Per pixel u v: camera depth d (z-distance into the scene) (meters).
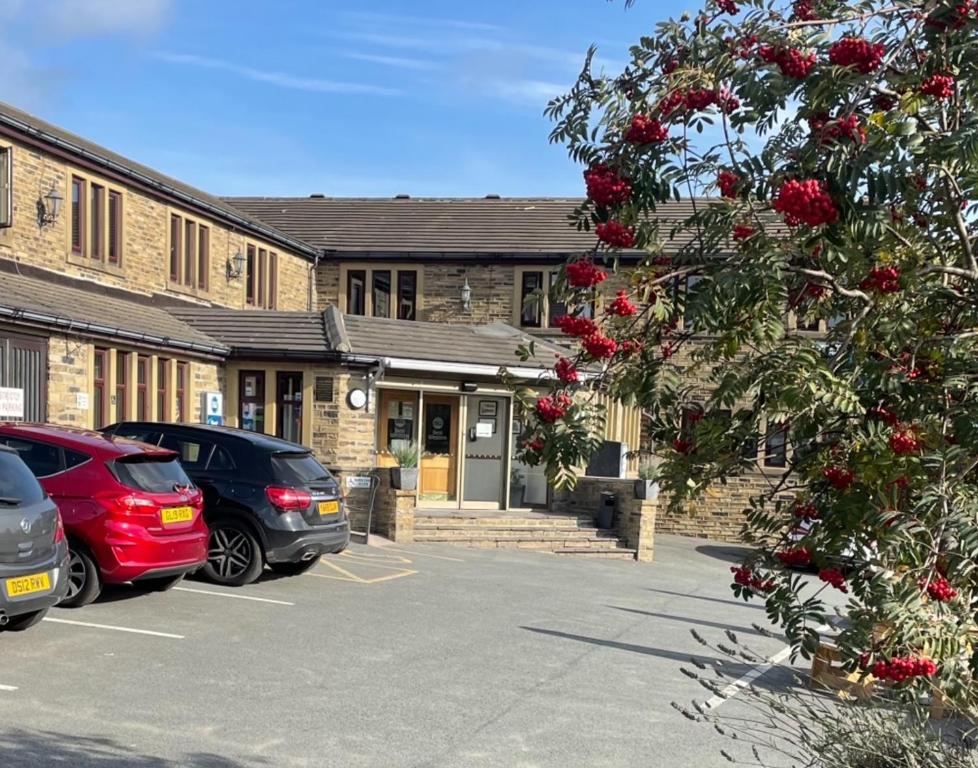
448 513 16.89
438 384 17.25
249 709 6.16
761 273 2.59
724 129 2.96
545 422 2.88
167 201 17.25
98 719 5.75
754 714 6.86
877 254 3.07
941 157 2.76
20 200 13.65
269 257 20.77
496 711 6.53
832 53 2.71
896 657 2.60
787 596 3.05
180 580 10.19
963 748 3.43
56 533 7.21
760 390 2.88
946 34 2.87
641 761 5.70
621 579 13.89
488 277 21.38
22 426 8.94
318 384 15.88
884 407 3.03
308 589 10.56
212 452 10.48
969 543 2.54
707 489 3.36
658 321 2.98
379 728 5.98
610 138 3.07
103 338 13.38
